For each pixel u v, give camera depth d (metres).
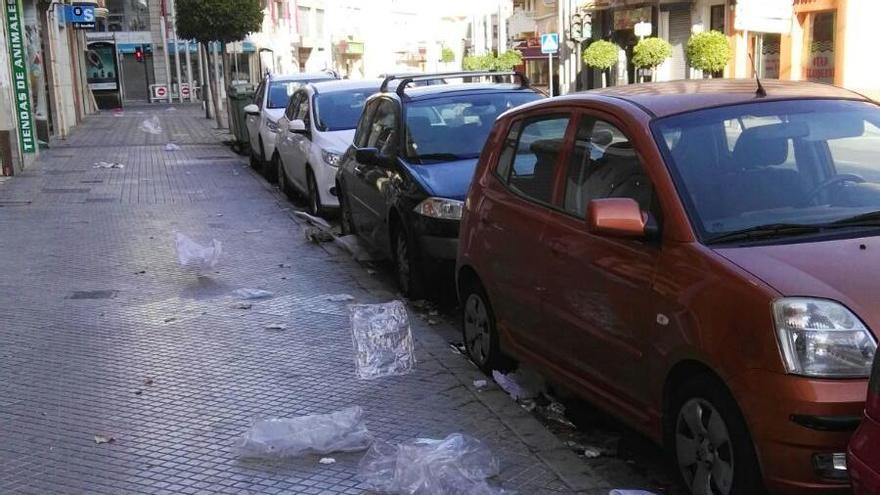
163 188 15.13
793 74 28.52
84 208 12.97
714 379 3.70
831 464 3.35
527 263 5.14
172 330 6.83
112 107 44.97
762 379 3.44
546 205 5.11
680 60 35.09
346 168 10.00
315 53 73.44
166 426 4.95
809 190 4.24
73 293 8.00
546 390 5.66
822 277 3.54
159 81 55.94
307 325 6.91
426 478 4.07
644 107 4.64
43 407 5.27
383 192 8.39
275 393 5.43
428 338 6.63
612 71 40.50
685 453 3.92
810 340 3.38
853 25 26.36
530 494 4.06
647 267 4.11
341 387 5.52
